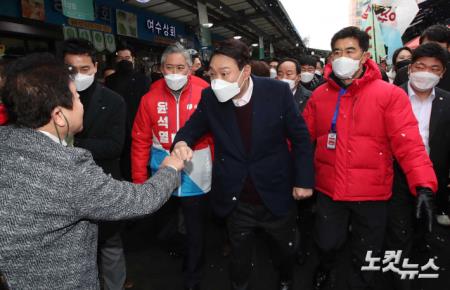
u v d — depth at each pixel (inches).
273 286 101.0
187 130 81.5
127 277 106.4
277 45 756.0
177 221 115.1
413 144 70.0
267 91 74.2
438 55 80.0
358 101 75.5
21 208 37.4
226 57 67.2
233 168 76.0
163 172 51.3
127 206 43.2
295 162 76.2
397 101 72.8
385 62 185.3
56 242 39.8
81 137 81.0
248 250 81.8
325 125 82.2
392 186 85.1
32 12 213.3
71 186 38.9
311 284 101.6
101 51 271.1
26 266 38.4
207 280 104.7
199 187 89.8
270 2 363.6
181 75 86.0
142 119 94.2
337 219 83.6
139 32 327.3
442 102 85.1
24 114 39.6
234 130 74.8
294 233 84.0
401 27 177.9
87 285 43.3
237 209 79.3
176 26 393.1
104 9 277.6
